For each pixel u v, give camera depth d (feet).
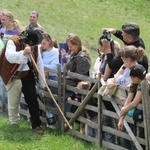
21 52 37.70
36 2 110.22
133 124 32.83
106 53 35.53
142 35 110.22
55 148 36.45
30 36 38.06
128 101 32.04
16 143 37.32
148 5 131.03
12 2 104.94
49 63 41.75
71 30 102.68
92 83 37.35
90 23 109.29
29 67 39.01
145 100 30.86
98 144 36.29
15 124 41.60
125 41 35.24
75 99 38.86
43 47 41.83
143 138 32.27
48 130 40.60
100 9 120.16
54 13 108.47
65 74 39.06
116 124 35.14
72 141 37.83
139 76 31.14
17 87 39.63
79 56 38.60
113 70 35.63
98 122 36.06
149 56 96.07
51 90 40.86
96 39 101.04
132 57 32.86
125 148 34.19
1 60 39.34
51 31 98.94
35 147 36.58
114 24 113.29
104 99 35.29
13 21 47.06
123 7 125.90
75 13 112.78
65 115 39.73
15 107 41.06
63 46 44.88
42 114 42.16
